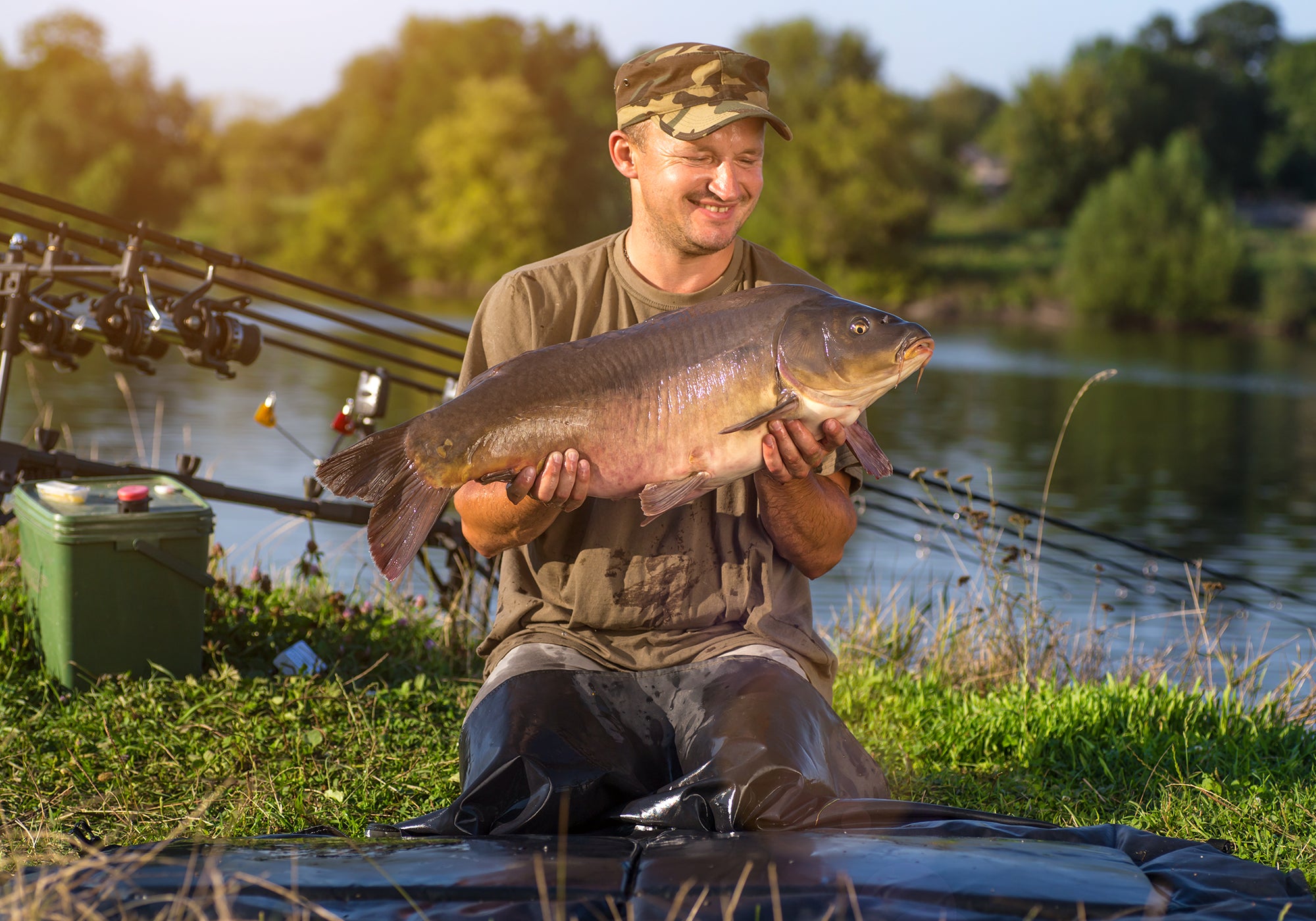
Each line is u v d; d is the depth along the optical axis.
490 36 61.41
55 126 69.62
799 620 2.90
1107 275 54.22
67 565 4.21
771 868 2.01
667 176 2.78
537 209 55.38
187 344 4.80
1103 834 2.33
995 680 5.23
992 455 19.77
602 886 2.05
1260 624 8.35
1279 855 3.21
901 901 1.96
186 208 71.75
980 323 54.12
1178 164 55.66
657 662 2.77
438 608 5.55
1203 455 20.77
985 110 112.94
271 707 4.05
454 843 2.29
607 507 2.79
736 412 2.49
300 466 14.45
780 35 55.75
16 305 4.70
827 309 2.46
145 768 3.60
